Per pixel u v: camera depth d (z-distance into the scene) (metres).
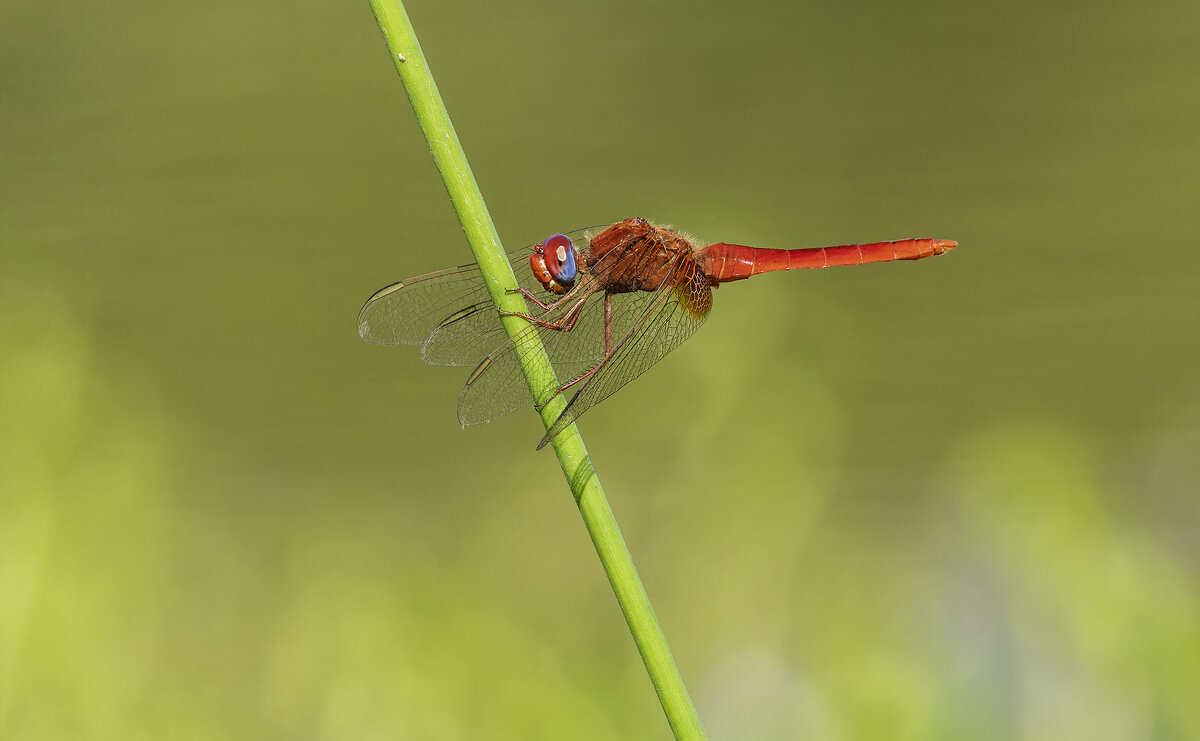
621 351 1.38
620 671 1.44
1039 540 1.44
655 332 1.38
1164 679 1.43
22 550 1.44
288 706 1.43
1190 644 1.43
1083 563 1.44
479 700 1.43
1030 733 1.42
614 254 1.38
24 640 1.44
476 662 1.44
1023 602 1.44
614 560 1.36
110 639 1.44
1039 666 1.43
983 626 1.43
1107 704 1.42
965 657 1.43
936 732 1.43
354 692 1.43
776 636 1.44
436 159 1.36
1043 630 1.43
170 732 1.43
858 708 1.43
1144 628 1.43
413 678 1.44
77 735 1.43
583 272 1.38
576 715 1.43
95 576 1.44
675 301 1.38
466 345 1.39
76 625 1.44
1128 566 1.44
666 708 1.36
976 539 1.44
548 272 1.38
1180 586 1.43
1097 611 1.43
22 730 1.43
